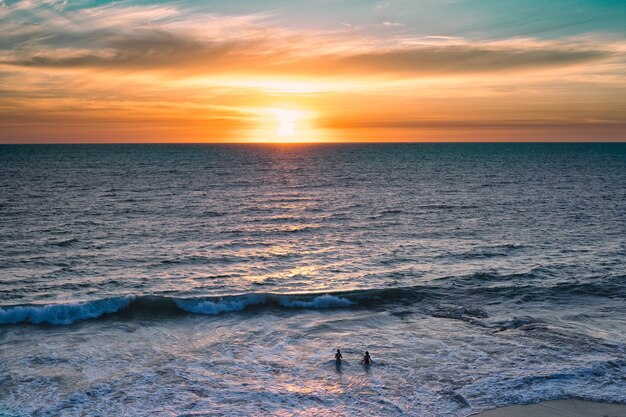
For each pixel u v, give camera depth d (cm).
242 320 2486
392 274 3216
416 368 1972
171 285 2978
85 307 2480
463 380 1875
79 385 1800
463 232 4525
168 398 1728
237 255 3688
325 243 4097
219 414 1641
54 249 3756
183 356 2069
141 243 4022
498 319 2480
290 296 2688
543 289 2873
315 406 1702
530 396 1762
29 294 2752
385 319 2502
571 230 4588
